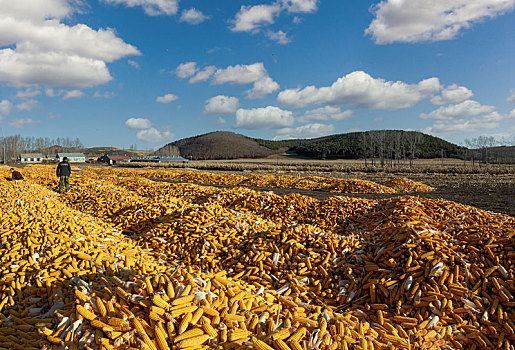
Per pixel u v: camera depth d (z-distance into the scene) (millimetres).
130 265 4664
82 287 3676
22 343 3141
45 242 5363
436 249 4801
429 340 3643
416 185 20125
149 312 3051
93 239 5664
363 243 5879
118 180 19219
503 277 4418
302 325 3377
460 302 4203
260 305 3602
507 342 3699
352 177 32062
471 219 6492
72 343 2965
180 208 8609
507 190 18172
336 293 4773
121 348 2805
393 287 4504
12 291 4035
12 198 9102
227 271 5555
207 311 3188
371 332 3576
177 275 3568
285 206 9938
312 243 5703
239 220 7062
